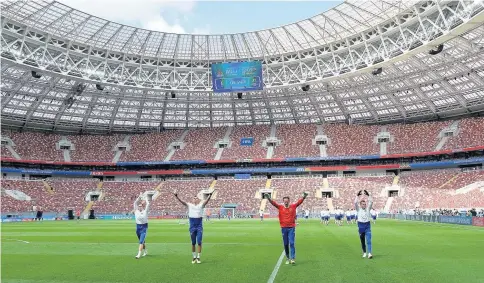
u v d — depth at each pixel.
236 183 78.81
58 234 29.84
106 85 64.94
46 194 73.19
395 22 51.19
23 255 16.41
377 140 79.88
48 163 78.75
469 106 70.19
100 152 84.31
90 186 78.62
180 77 68.19
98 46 61.31
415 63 58.50
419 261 13.65
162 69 67.19
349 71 61.53
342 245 19.52
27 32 54.22
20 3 50.59
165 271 11.98
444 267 12.32
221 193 76.31
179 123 90.00
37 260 14.78
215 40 64.25
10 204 67.00
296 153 81.19
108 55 63.12
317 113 83.62
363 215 14.56
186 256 15.55
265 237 25.48
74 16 55.31
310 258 14.60
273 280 10.38
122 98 75.19
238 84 55.31
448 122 76.38
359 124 85.38
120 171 83.75
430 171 74.31
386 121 83.25
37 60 56.50
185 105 81.88
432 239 22.73
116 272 11.90
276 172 84.50
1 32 51.44
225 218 68.44
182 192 77.25
